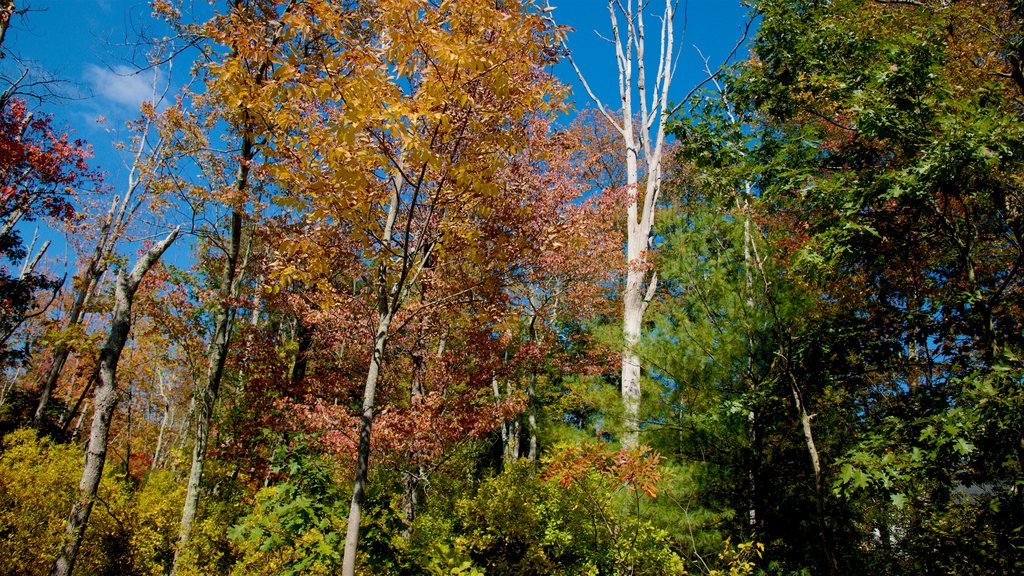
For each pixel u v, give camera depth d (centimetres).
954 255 693
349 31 468
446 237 513
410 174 517
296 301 966
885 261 664
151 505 858
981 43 657
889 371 719
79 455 1012
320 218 463
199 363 1148
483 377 938
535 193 923
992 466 551
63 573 602
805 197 672
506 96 432
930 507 658
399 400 1098
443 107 428
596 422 782
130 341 1697
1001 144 480
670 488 653
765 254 735
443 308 617
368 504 586
